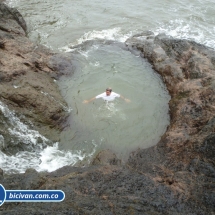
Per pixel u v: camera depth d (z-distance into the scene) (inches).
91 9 615.8
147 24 572.7
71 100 350.3
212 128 261.0
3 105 296.5
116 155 287.9
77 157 285.0
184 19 594.6
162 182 227.5
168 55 425.7
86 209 186.9
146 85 385.7
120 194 208.4
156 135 312.7
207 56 392.2
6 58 361.1
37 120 306.5
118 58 439.2
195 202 201.0
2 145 270.7
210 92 308.2
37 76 362.0
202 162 237.1
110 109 339.9
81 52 446.9
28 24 535.2
